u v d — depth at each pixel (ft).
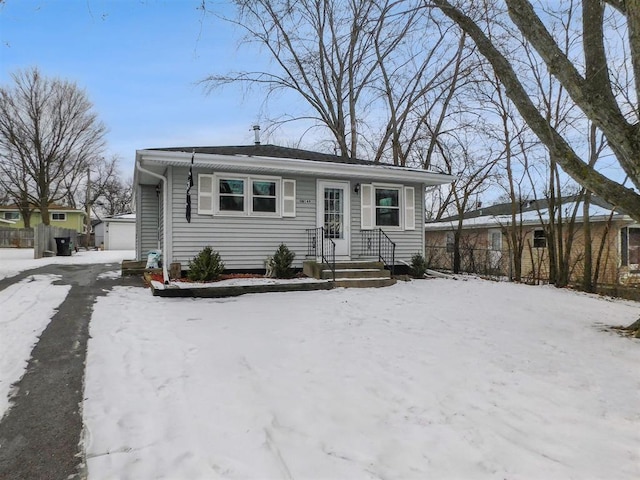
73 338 16.38
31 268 43.57
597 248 46.68
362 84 62.34
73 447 8.91
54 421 10.02
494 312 23.73
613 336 18.53
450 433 9.42
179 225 31.81
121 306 22.35
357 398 11.30
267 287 28.07
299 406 10.77
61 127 99.45
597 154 34.27
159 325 18.49
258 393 11.54
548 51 17.21
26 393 11.56
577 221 45.62
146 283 31.19
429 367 13.78
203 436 9.24
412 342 16.76
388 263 38.58
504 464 8.20
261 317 20.65
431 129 59.67
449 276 39.88
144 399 11.12
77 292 26.84
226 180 33.40
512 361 14.52
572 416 10.30
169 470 7.98
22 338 16.33
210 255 29.43
